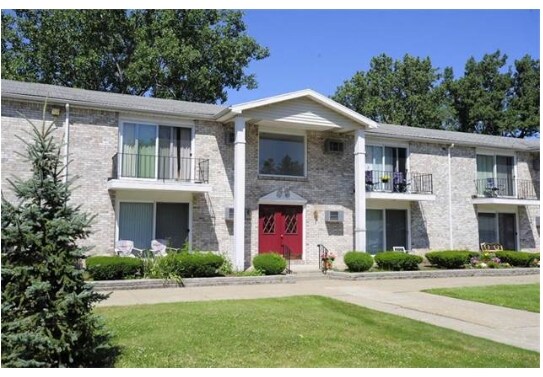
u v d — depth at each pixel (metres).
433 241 20.94
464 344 7.45
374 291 12.94
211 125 17.38
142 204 16.28
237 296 11.76
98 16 30.64
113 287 12.67
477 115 42.22
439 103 43.06
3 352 5.32
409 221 20.62
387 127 21.66
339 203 19.20
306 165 18.81
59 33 30.78
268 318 8.85
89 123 15.52
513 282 15.39
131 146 16.20
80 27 31.12
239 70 34.25
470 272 17.31
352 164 19.61
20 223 5.50
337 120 18.12
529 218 23.30
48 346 5.37
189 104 18.75
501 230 22.83
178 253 14.89
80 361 6.01
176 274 13.88
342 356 6.71
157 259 14.34
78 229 5.73
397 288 13.61
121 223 15.91
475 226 21.92
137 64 29.81
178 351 6.79
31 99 14.42
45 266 5.50
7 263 5.46
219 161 17.33
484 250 20.75
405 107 42.66
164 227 16.52
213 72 33.00
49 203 5.79
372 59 44.38
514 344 7.56
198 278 13.87
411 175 20.73
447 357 6.76
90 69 31.25
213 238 16.95
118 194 15.84
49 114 14.91
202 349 6.91
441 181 21.41
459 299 11.75
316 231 18.70
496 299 11.65
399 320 9.08
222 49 32.75
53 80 31.81
